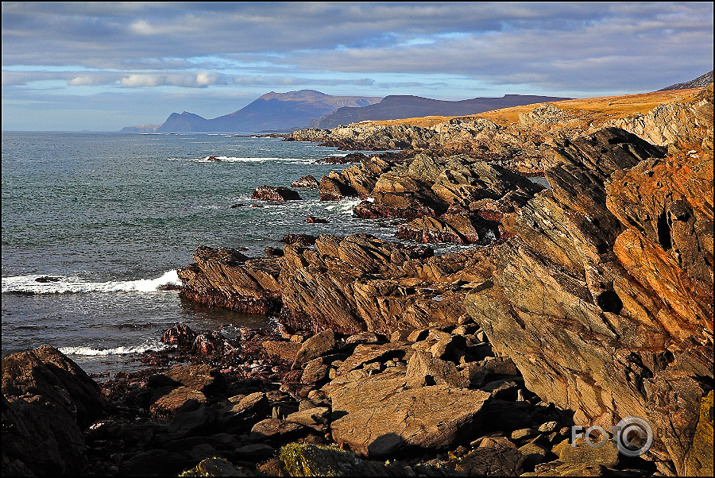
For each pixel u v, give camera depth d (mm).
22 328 38406
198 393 24344
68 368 22719
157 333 38438
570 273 24469
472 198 83750
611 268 22922
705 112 21234
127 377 30734
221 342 35375
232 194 105188
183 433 20641
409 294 37812
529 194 84562
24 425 16562
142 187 115438
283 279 43031
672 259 20578
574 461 18000
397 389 23250
